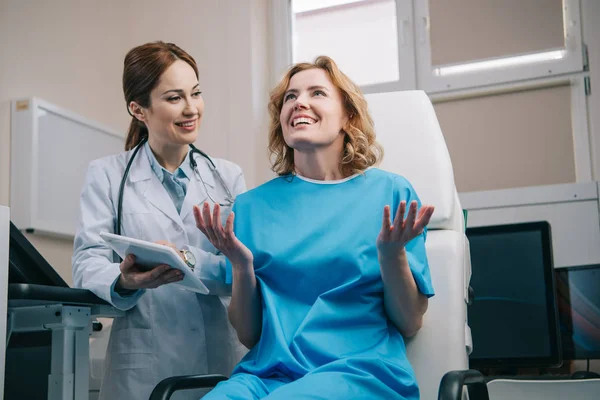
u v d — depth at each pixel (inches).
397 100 66.3
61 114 117.7
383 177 59.2
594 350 91.7
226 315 68.1
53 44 124.7
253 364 53.7
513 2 126.1
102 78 136.4
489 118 125.2
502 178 122.9
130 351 63.2
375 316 54.2
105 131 129.7
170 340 64.1
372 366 49.9
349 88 60.4
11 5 116.9
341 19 138.4
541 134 121.7
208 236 53.9
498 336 92.7
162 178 68.0
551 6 123.7
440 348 55.8
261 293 56.5
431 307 57.4
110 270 56.4
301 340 52.1
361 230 55.8
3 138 111.5
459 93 126.6
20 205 109.3
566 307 93.9
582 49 120.8
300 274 55.2
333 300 54.1
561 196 106.1
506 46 125.6
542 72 122.1
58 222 114.8
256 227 58.6
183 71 65.2
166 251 49.9
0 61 113.3
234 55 135.3
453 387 43.6
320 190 59.1
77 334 55.9
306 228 56.7
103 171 66.9
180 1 140.9
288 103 59.9
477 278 95.0
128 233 64.7
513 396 57.2
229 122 133.5
